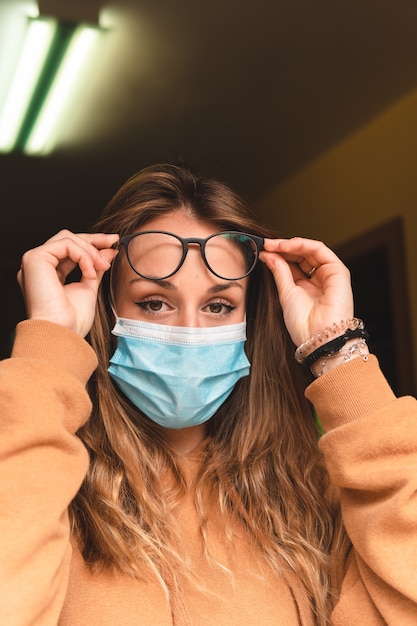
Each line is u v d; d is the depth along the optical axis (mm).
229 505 1267
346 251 3727
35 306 1120
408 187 3254
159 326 1229
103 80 3008
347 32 2689
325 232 3902
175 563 1157
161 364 1225
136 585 1107
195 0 2459
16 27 2633
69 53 2795
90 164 3914
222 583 1164
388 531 1081
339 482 1135
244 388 1377
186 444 1322
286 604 1175
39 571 936
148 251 1226
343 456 1128
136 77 2980
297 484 1315
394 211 3365
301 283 1338
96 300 1280
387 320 4125
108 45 2732
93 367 1136
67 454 1024
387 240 3418
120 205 1328
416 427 1126
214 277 1226
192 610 1128
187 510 1246
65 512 1040
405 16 2586
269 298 1378
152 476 1248
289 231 4223
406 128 3225
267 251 1327
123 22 2588
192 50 2770
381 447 1114
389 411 1129
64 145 3672
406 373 3355
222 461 1306
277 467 1323
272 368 1384
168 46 2740
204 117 3344
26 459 989
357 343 1212
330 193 3840
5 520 944
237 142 3631
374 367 1185
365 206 3561
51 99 3186
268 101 3207
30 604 914
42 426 1006
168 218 1271
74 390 1062
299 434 1365
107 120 3379
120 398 1294
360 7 2535
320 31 2676
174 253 1218
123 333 1249
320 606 1184
